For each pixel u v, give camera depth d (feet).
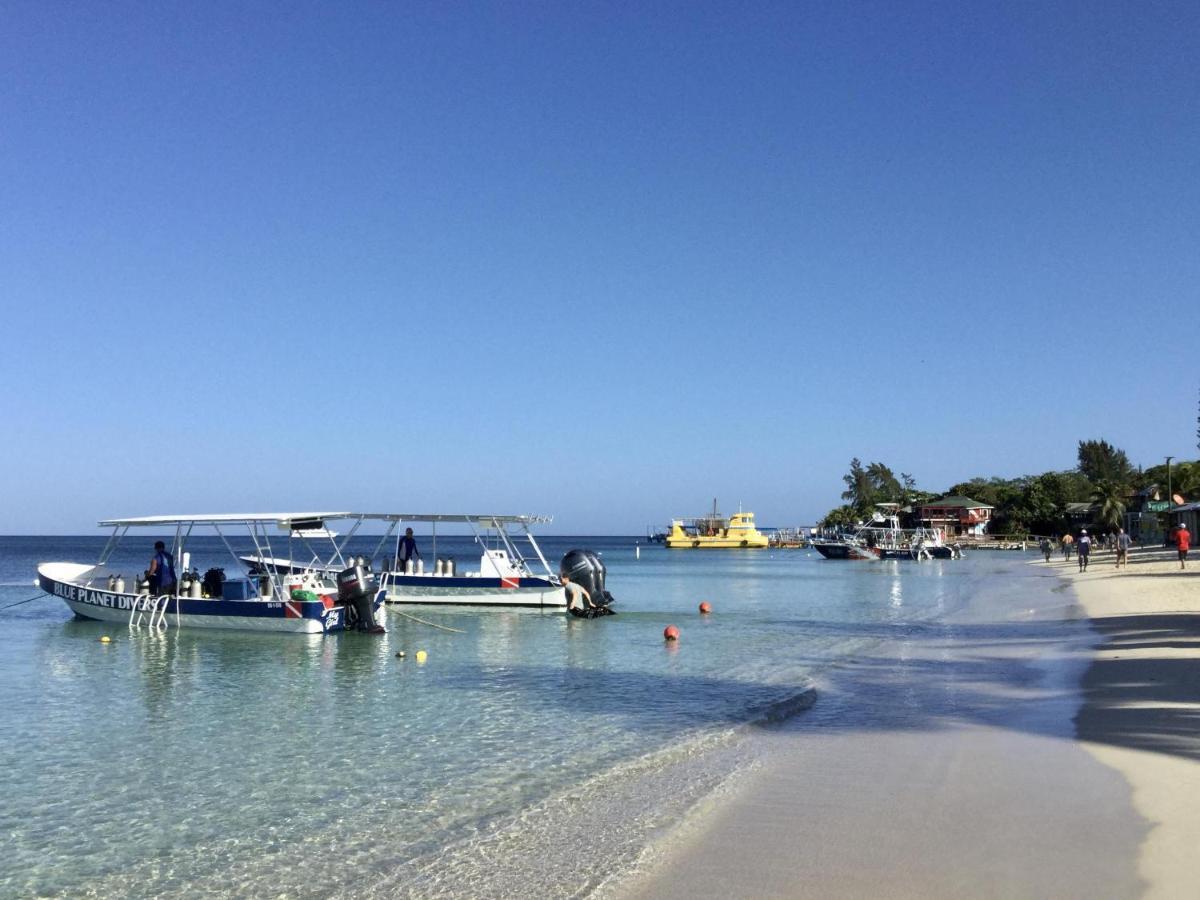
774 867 23.70
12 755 40.88
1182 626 75.87
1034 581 163.63
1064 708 43.78
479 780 35.47
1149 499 324.39
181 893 25.21
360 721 47.55
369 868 26.32
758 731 42.01
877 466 581.12
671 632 83.35
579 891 23.00
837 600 133.49
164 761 39.52
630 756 38.50
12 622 103.14
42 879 26.48
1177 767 31.76
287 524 94.53
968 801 28.84
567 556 112.47
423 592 116.78
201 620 90.84
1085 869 22.52
